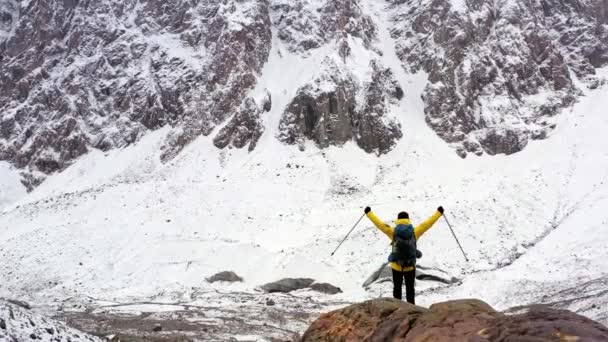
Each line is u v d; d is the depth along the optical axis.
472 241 40.59
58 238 45.66
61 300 32.78
